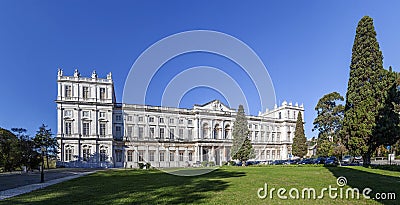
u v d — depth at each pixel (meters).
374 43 31.41
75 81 65.50
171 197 11.87
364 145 29.62
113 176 24.95
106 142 64.62
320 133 63.25
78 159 62.84
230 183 16.62
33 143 45.47
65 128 63.59
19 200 12.41
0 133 42.84
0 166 40.91
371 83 30.64
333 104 62.81
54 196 13.33
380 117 28.78
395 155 52.62
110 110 65.94
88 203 11.00
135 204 10.50
